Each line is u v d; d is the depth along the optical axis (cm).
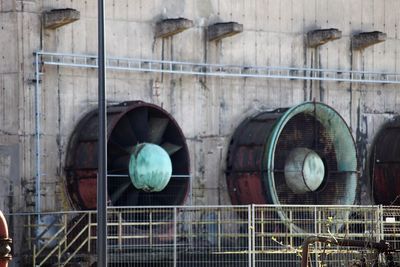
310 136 6856
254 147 6662
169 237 6103
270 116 6788
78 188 6175
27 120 6153
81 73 6356
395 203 7325
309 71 7225
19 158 6122
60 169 6234
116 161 6181
